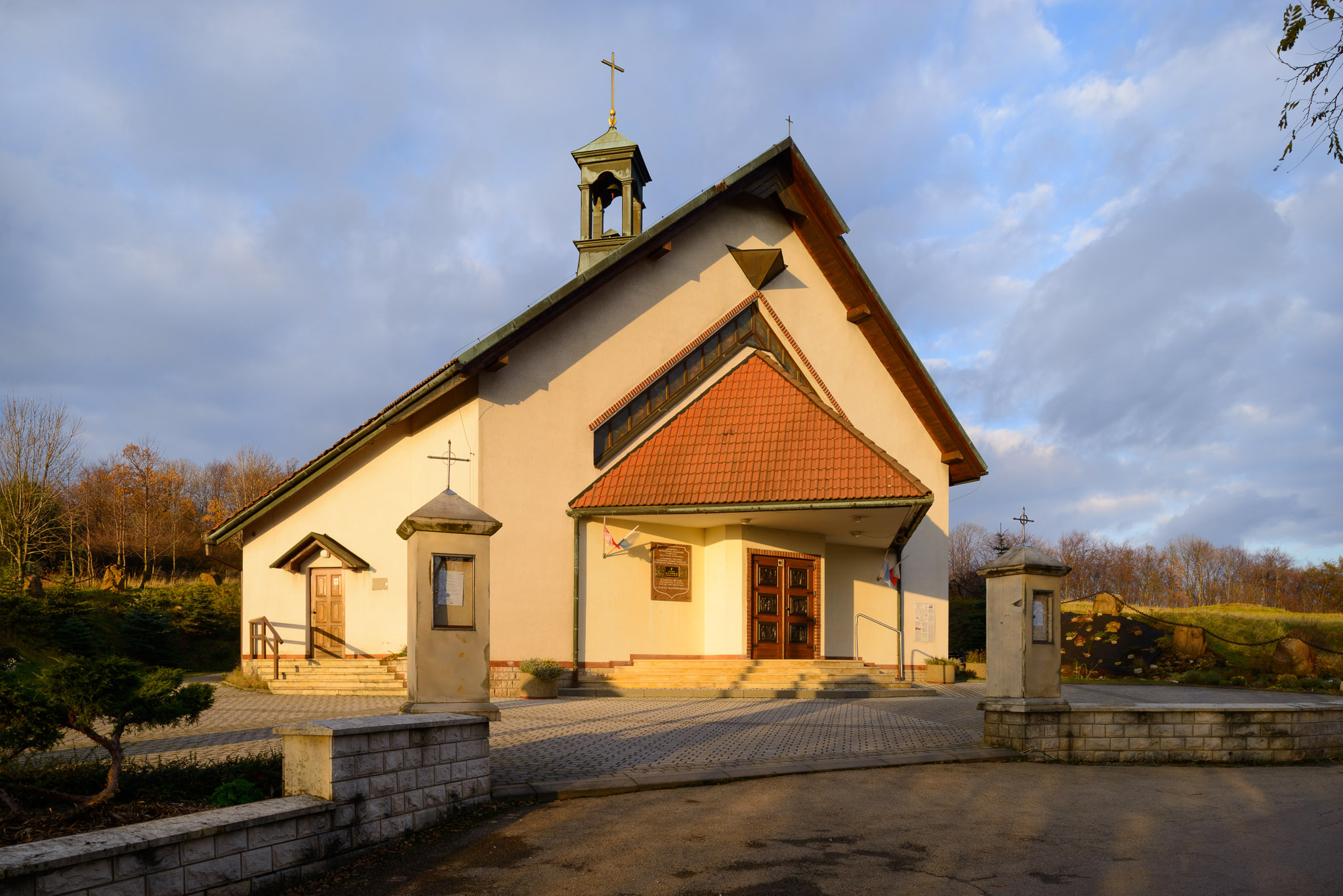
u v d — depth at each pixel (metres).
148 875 5.35
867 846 7.33
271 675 20.42
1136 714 11.90
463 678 8.81
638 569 20.70
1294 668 24.38
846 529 21.61
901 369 25.14
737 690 19.17
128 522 55.28
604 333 21.09
